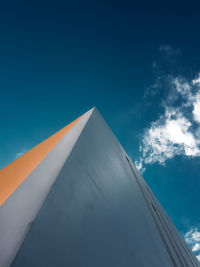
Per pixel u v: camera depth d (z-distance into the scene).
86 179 1.43
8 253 0.63
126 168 4.16
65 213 0.95
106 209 1.56
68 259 0.81
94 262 0.98
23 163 2.18
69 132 2.07
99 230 1.23
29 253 0.66
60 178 1.05
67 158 1.27
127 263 1.41
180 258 4.40
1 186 1.71
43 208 0.82
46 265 0.69
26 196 0.93
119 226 1.68
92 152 1.94
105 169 2.15
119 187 2.46
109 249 1.23
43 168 1.21
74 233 0.94
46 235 0.76
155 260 2.32
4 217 0.82
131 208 2.55
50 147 2.01
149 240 2.58
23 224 0.75
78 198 1.16
